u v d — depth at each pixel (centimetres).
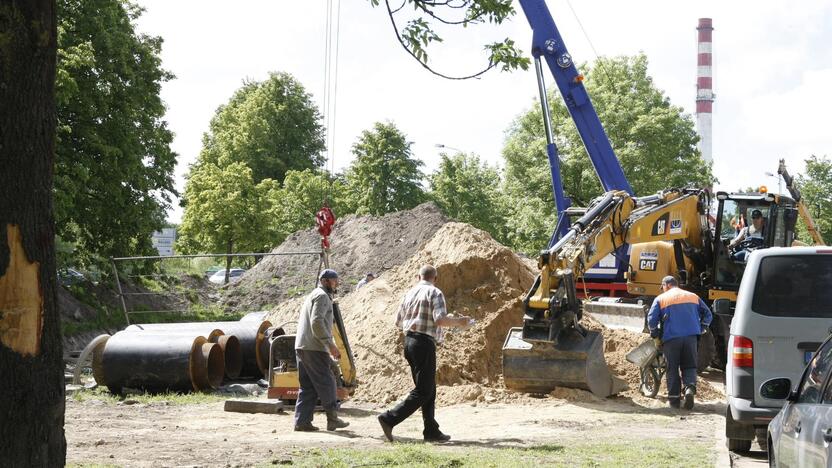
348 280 3838
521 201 5169
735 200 1956
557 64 2370
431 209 4238
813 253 927
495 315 1521
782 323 919
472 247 1619
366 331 1544
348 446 973
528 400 1370
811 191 5200
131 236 3681
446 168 5759
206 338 1573
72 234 3531
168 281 3856
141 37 3838
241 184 5038
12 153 536
